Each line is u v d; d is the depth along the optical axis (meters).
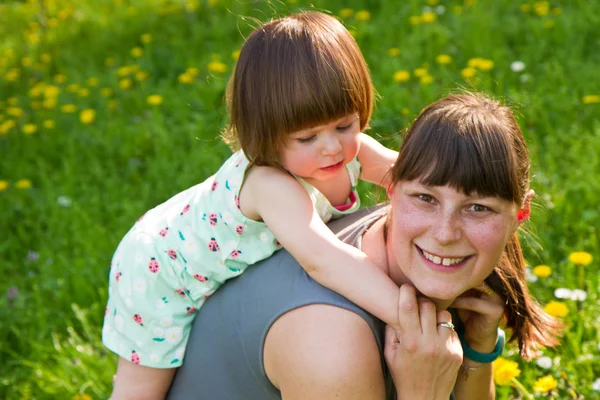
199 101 4.86
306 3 6.02
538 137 3.97
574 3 5.43
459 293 1.67
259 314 1.79
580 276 2.91
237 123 1.94
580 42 4.82
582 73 4.47
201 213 2.04
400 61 4.91
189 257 2.02
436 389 1.73
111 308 2.19
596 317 2.74
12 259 3.80
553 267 3.09
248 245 1.95
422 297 1.77
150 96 5.04
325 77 1.84
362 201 3.59
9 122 4.92
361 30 5.40
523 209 1.76
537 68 4.63
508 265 1.96
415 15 5.55
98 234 3.72
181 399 2.08
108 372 2.89
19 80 5.86
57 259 3.64
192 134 4.46
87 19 6.92
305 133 1.86
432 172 1.58
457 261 1.64
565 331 2.66
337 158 1.90
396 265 1.82
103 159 4.55
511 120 1.67
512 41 5.07
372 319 1.71
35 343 3.09
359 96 1.91
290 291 1.76
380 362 1.70
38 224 3.93
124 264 2.13
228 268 1.97
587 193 3.44
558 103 4.17
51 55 6.18
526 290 2.02
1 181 4.38
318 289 1.74
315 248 1.78
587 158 3.67
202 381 2.00
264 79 1.86
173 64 5.51
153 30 6.27
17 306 3.34
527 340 2.12
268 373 1.79
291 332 1.70
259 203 1.90
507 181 1.59
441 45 5.02
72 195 4.18
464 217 1.61
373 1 5.98
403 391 1.72
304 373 1.65
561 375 2.53
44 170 4.48
